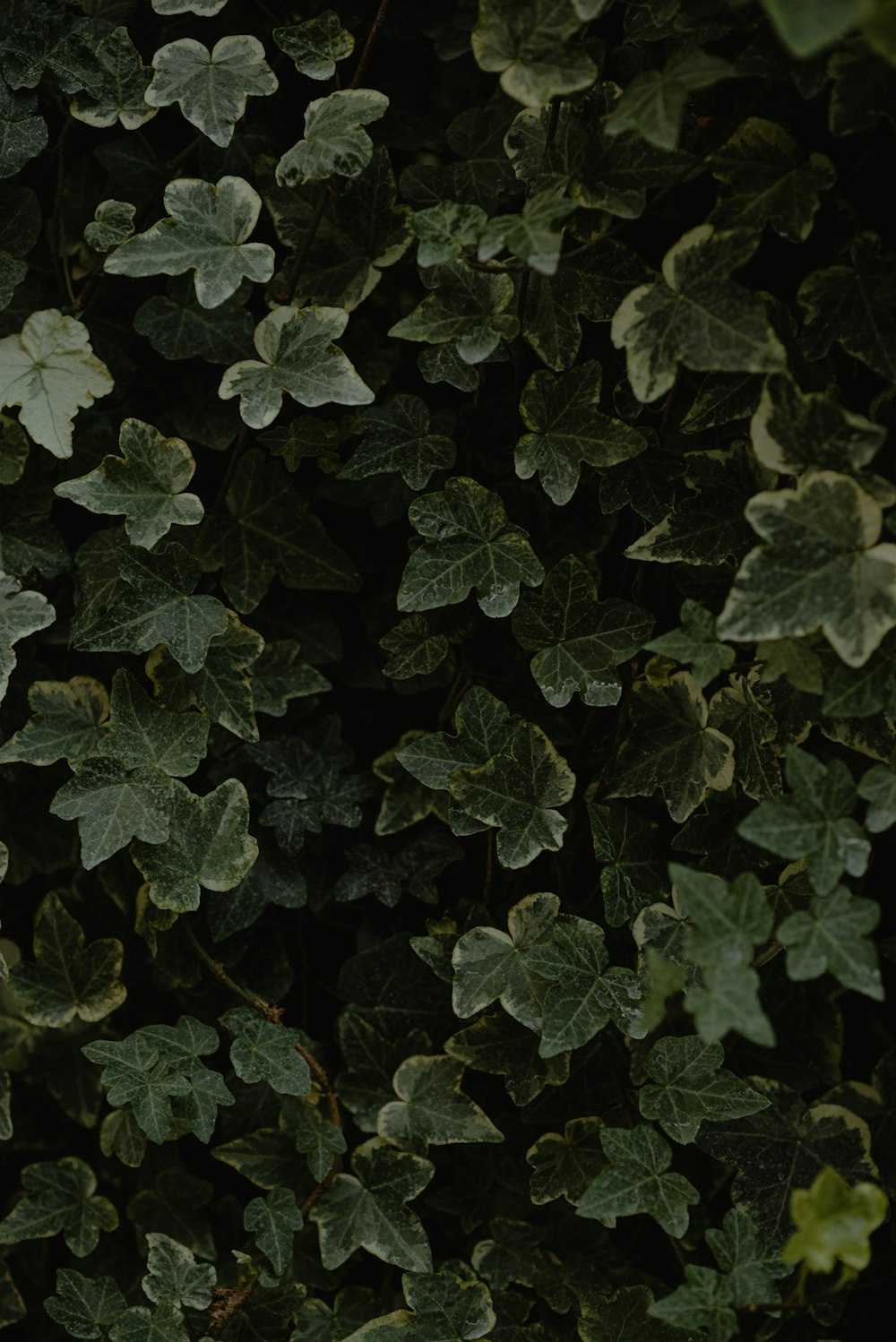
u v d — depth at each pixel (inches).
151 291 44.9
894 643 41.3
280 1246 43.2
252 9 44.4
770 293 43.0
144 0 44.1
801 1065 44.9
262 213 44.8
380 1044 45.2
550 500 44.6
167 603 43.4
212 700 44.0
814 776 40.8
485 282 42.4
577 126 42.9
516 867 43.3
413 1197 44.2
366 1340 43.3
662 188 43.3
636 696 43.9
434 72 44.6
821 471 40.7
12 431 44.3
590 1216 41.6
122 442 43.1
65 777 46.3
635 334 41.4
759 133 41.8
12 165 43.2
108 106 43.5
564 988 42.7
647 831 43.8
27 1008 44.9
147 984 46.1
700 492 43.1
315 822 45.0
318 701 45.7
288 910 45.8
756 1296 41.3
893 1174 44.1
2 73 43.1
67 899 46.2
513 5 41.1
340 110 42.7
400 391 45.1
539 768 43.5
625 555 43.1
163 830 43.3
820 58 40.9
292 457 44.2
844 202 42.6
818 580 40.7
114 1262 46.1
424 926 45.8
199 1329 44.8
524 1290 45.4
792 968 40.4
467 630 44.5
